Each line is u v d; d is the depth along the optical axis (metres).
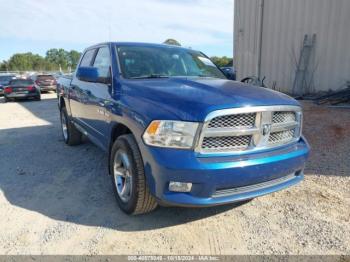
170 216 3.52
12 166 5.30
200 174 2.79
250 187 3.10
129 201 3.37
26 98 18.73
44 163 5.43
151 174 2.99
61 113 6.85
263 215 3.52
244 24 12.96
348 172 4.62
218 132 2.86
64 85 6.32
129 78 3.96
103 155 5.84
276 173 3.16
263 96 3.20
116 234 3.18
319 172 4.64
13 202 3.92
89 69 4.18
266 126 3.07
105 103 4.01
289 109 3.27
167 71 4.31
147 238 3.11
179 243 3.03
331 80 10.62
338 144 5.84
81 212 3.64
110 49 4.47
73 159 5.62
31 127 8.98
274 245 2.97
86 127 5.11
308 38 10.95
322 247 2.94
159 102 3.12
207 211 3.62
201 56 5.14
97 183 4.48
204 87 3.40
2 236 3.17
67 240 3.09
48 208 3.75
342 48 10.23
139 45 4.68
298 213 3.53
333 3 10.22
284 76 11.81
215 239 3.09
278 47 11.85
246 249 2.93
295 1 11.11
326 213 3.52
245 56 13.09
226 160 2.89
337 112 8.25
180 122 2.86
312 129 6.86
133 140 3.32
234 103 2.93
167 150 2.88
